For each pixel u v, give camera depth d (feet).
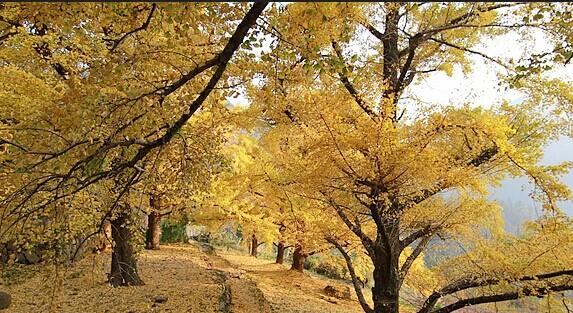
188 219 48.16
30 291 23.77
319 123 12.69
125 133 9.22
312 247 22.31
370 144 11.63
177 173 12.33
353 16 9.12
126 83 9.39
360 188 13.16
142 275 30.32
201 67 9.16
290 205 16.87
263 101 12.88
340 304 32.17
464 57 17.42
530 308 15.33
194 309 22.35
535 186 12.33
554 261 14.03
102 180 11.07
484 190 14.10
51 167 9.48
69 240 13.56
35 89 13.48
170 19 8.37
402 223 15.44
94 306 21.68
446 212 15.16
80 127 8.41
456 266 16.01
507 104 14.83
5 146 11.67
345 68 8.20
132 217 16.10
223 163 12.71
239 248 80.74
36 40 12.53
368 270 26.20
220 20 9.19
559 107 14.06
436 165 11.92
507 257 14.78
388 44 16.33
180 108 9.65
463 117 11.85
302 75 10.94
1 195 11.53
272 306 26.35
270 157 17.43
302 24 8.05
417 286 18.62
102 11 8.05
